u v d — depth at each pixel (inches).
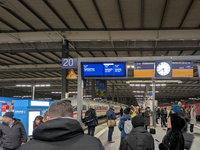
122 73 470.6
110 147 361.1
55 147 57.8
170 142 145.4
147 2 534.9
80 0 536.1
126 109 278.5
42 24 687.7
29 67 1422.2
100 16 623.2
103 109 1402.6
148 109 547.8
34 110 309.9
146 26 687.7
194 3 534.9
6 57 1165.7
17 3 549.6
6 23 674.2
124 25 687.7
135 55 1144.2
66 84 847.7
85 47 940.6
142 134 131.0
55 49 938.7
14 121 210.1
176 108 169.0
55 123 60.8
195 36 780.6
